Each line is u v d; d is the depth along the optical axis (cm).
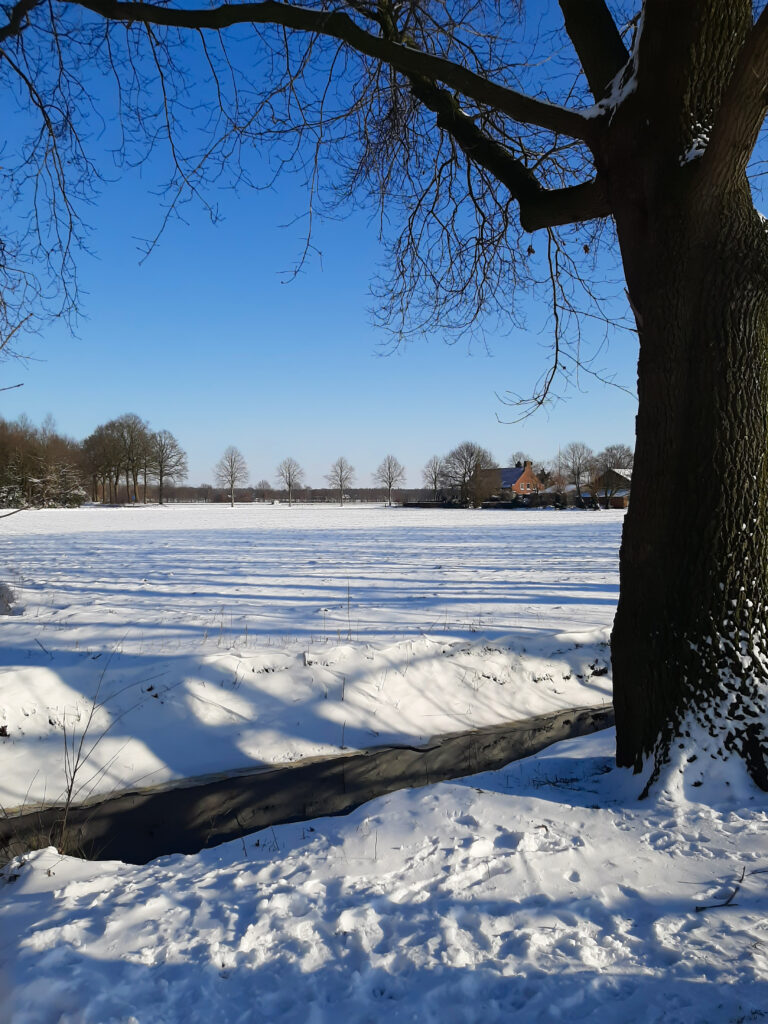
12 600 1045
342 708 710
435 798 448
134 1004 251
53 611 983
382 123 718
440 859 361
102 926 306
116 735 621
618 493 8994
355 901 319
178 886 354
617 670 488
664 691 449
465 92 501
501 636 869
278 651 776
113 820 546
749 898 307
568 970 262
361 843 393
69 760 588
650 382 462
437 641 833
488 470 9962
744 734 430
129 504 10031
